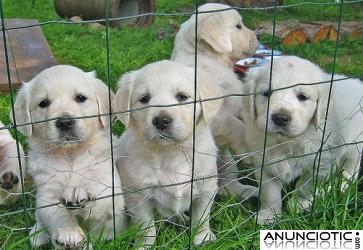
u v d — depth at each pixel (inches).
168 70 43.9
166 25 89.7
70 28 85.9
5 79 65.4
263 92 45.1
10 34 76.9
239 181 52.1
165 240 44.3
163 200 44.9
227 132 51.9
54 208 42.9
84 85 44.1
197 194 45.1
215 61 58.5
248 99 48.1
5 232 45.4
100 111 44.5
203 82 44.4
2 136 52.1
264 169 47.6
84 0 90.8
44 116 43.4
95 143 44.6
